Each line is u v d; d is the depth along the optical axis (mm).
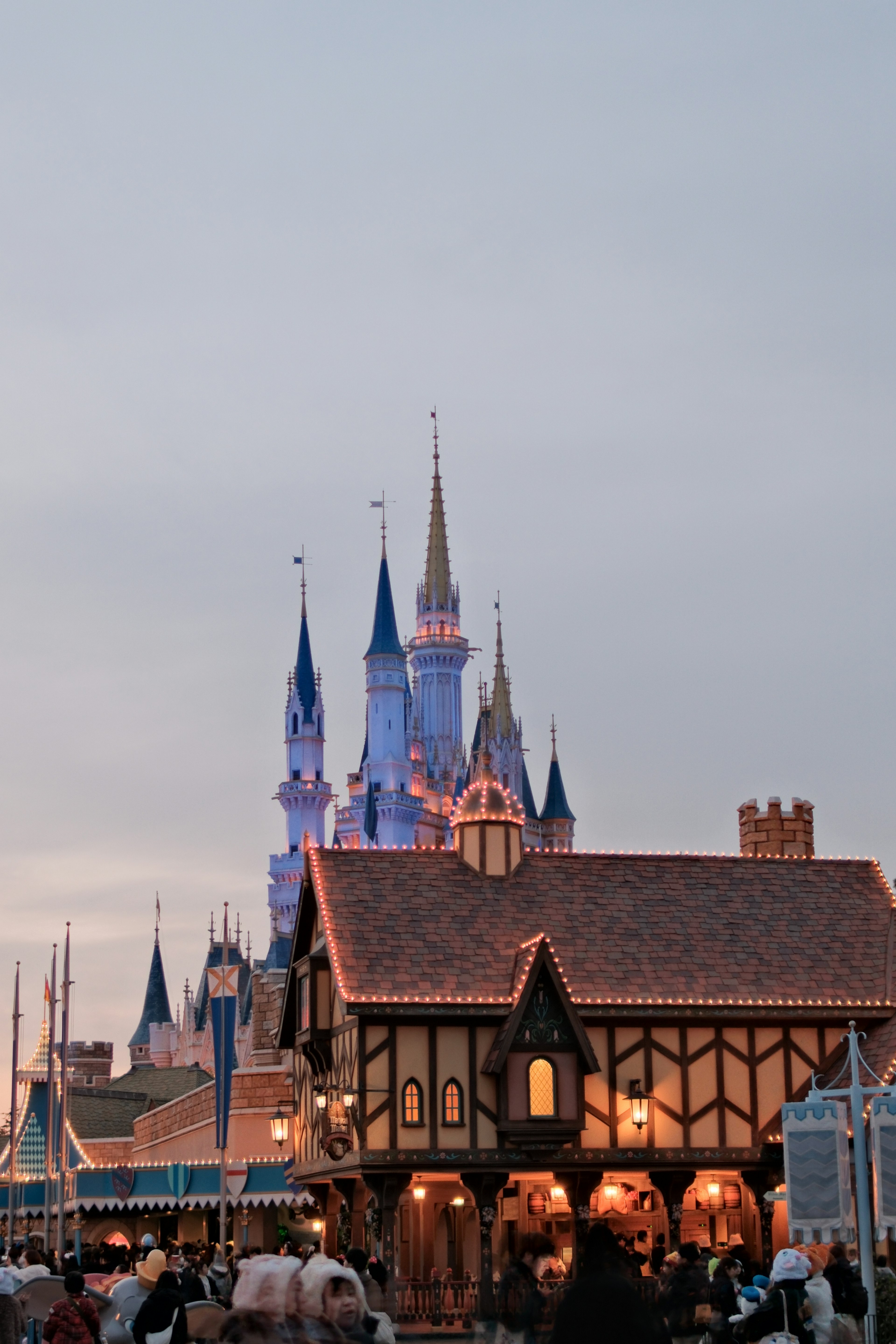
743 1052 61500
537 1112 57531
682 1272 31422
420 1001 57656
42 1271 35281
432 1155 56938
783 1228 60812
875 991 63469
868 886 69188
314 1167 62844
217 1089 65938
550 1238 25031
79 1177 82000
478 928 62000
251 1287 18188
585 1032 58156
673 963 62719
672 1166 59562
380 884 62938
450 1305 56969
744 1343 28984
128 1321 31312
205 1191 78375
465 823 64812
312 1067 64125
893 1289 33812
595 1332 14070
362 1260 27875
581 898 64875
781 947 64688
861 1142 34281
